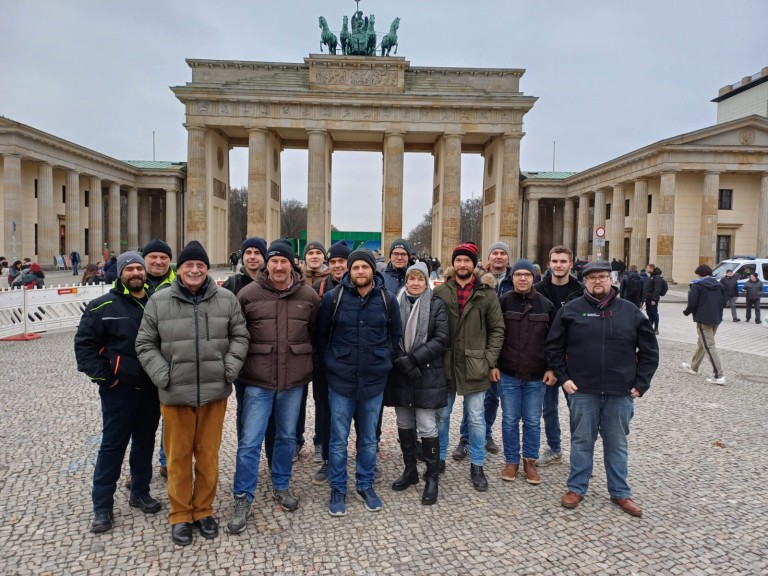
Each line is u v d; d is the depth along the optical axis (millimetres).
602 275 7633
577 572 5992
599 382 7539
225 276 51531
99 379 6594
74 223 65375
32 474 8367
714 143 58281
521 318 8477
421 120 64125
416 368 7695
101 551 6312
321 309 7770
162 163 86750
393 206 64312
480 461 8312
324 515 7332
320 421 9039
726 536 6805
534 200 86125
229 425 11172
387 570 6000
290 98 62062
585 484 7754
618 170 68562
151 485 8266
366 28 69125
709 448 9938
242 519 6891
